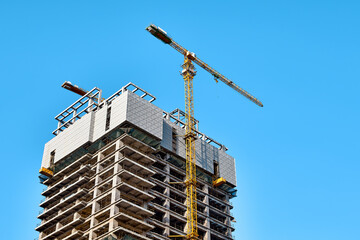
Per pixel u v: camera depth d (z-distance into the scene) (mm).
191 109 185875
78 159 158125
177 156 166500
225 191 178875
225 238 164875
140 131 154750
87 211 146625
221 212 170250
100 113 162375
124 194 141500
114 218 134375
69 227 147250
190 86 192125
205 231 159250
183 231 152625
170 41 191375
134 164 146375
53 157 170250
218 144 190000
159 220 149375
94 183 150250
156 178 158000
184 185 163375
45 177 168000
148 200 145375
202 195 168500
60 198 159250
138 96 160250
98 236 136750
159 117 162625
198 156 173875
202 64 199500
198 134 186250
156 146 158250
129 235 132375
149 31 188000
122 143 151250
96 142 156000
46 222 154625
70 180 159125
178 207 155500
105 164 151875
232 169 184875
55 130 177375
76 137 162625
